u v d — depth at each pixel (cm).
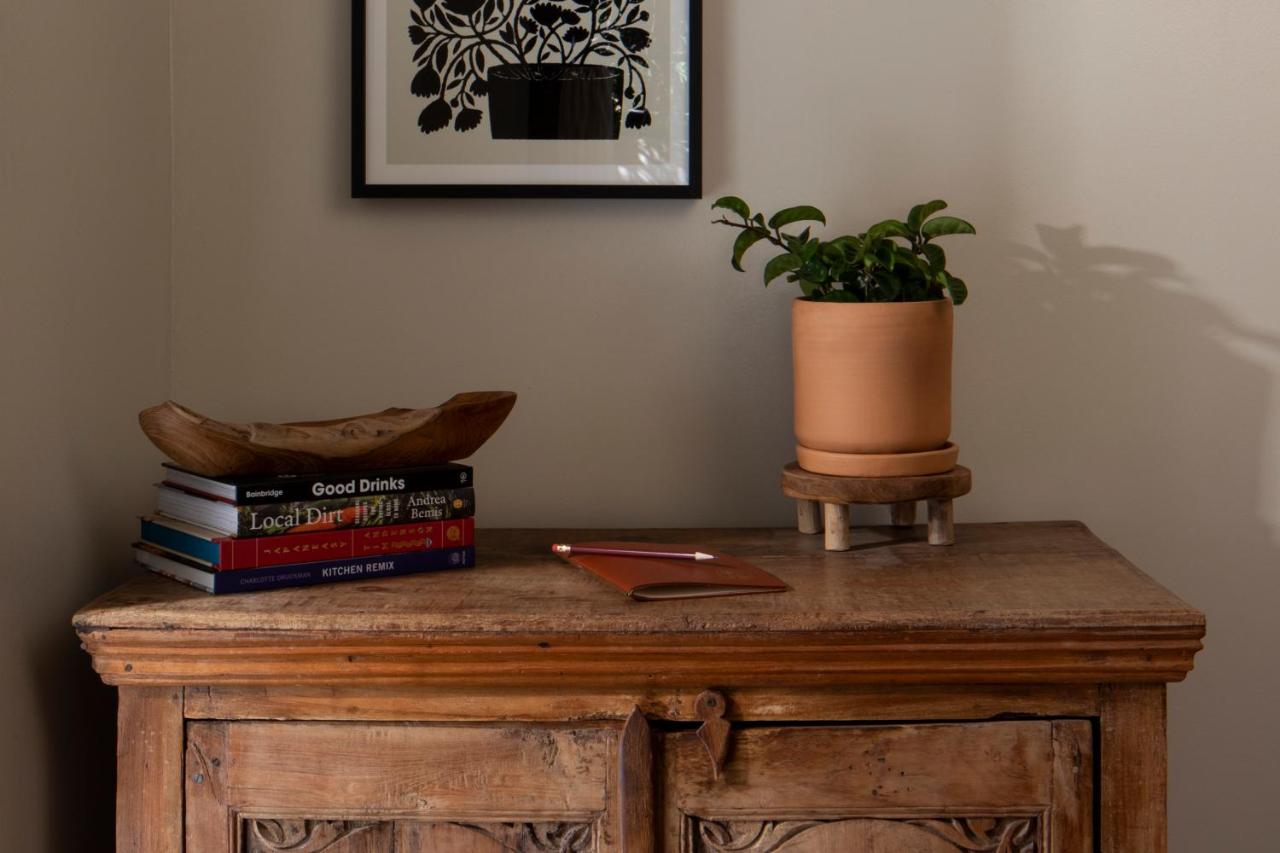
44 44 124
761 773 117
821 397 139
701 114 157
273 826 118
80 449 133
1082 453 160
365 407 162
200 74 158
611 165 158
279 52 158
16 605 119
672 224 159
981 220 158
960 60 156
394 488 129
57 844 129
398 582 127
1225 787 162
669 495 163
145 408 152
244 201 159
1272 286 157
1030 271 158
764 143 158
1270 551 160
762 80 157
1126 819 116
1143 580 125
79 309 133
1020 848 117
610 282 160
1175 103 156
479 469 163
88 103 134
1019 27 156
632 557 131
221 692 117
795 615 113
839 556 138
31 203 121
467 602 118
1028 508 161
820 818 117
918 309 135
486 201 159
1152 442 160
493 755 117
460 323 161
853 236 146
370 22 156
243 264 160
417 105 157
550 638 114
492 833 118
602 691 117
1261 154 156
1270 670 160
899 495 136
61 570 129
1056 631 113
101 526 139
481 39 157
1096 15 155
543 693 117
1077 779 116
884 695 117
